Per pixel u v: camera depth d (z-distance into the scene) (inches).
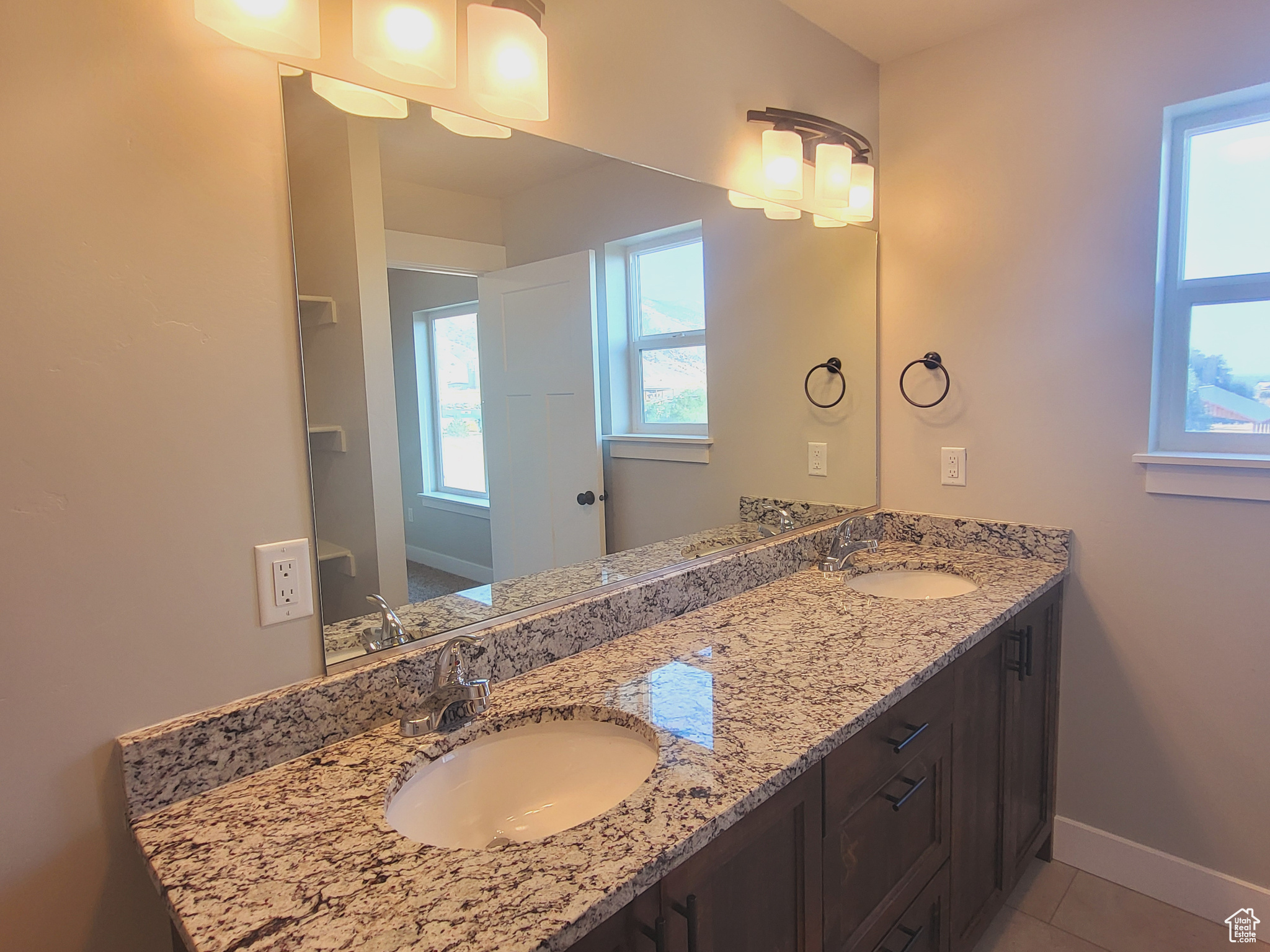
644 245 62.5
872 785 47.8
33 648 33.2
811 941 43.1
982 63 78.0
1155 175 68.5
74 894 34.9
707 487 70.2
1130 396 72.0
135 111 34.7
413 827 39.1
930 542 87.0
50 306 32.8
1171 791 73.5
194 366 37.2
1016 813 71.6
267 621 40.3
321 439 42.4
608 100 58.5
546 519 56.0
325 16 41.4
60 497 33.5
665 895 32.7
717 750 40.1
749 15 69.9
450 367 49.5
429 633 48.6
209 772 37.6
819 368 81.4
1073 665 78.6
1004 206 77.9
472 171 49.7
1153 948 68.5
